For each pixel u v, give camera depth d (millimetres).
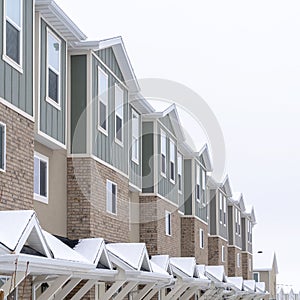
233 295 42281
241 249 61031
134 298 23609
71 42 21344
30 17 17734
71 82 21953
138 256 19953
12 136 16500
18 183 16672
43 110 19094
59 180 21125
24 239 12828
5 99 16234
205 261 41875
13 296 16516
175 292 27297
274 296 76438
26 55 17406
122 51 24359
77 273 16156
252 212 65312
